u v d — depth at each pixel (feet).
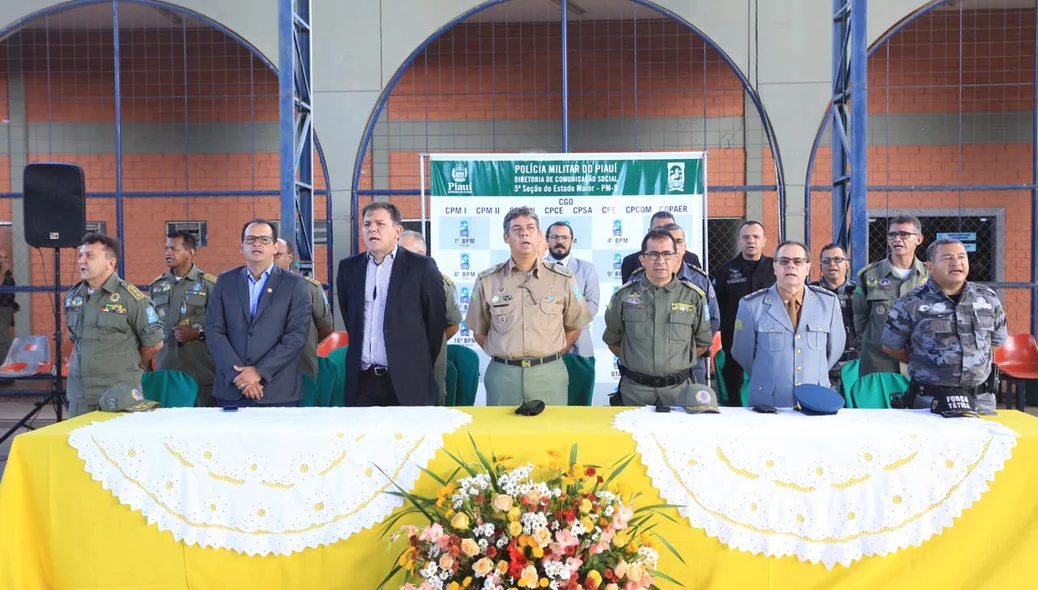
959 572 7.85
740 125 30.68
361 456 8.16
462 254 18.92
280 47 18.86
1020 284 24.62
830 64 26.48
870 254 30.12
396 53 26.96
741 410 9.50
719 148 30.71
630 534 7.55
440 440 8.17
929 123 30.12
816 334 11.71
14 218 32.14
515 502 7.14
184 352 16.87
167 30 32.01
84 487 8.19
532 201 18.89
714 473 8.00
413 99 30.99
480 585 7.06
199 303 16.90
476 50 31.01
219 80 32.24
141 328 14.43
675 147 31.01
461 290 18.94
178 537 8.14
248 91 32.22
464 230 18.88
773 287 12.09
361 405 12.54
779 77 26.61
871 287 15.34
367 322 12.62
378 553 8.05
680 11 26.63
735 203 30.53
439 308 12.71
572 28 30.99
